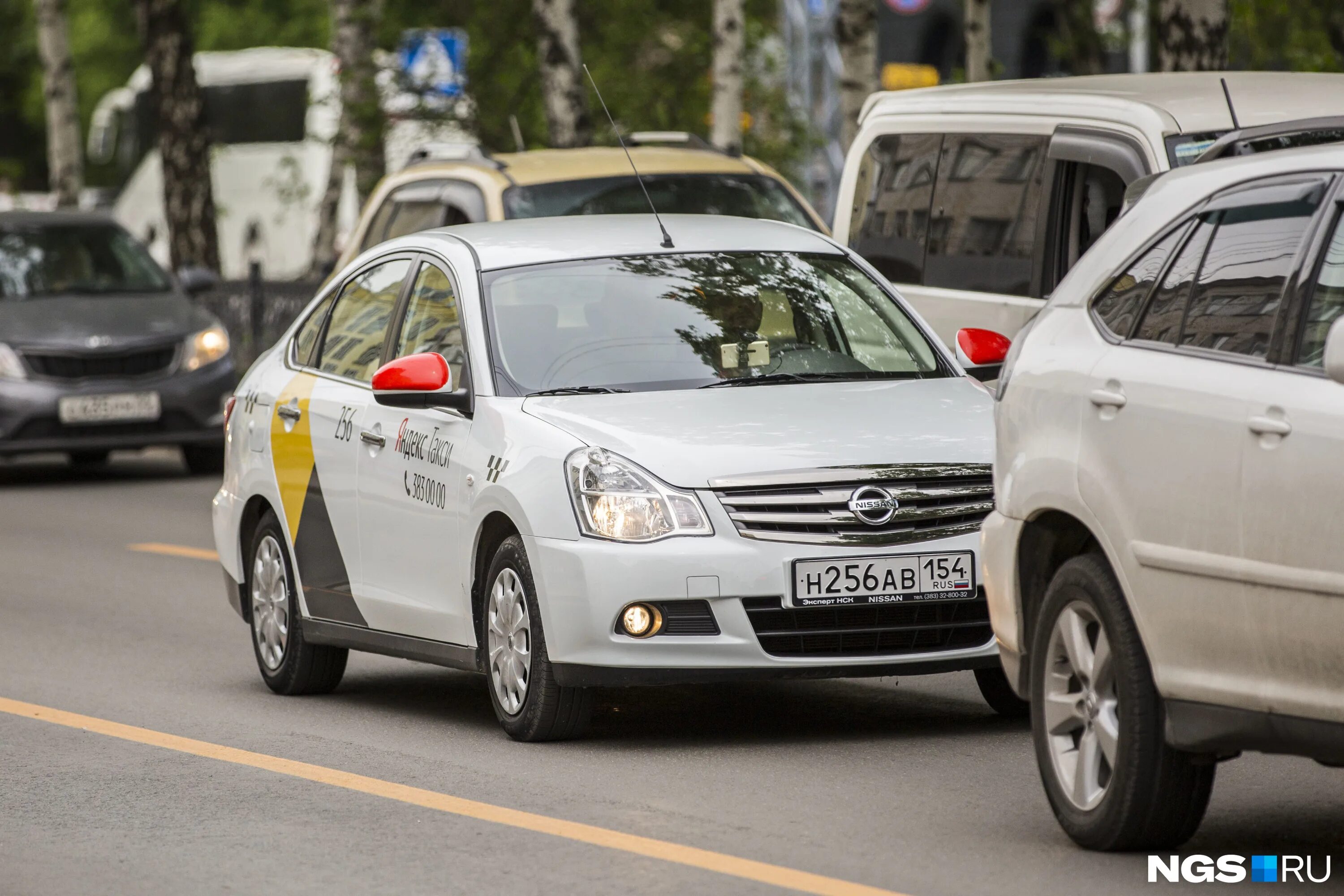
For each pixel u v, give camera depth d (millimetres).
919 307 37562
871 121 39969
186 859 21766
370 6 84375
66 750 27703
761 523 25375
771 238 30875
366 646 30109
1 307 63125
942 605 25750
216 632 38625
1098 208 34781
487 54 81750
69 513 56938
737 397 27359
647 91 80562
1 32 194125
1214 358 19344
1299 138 27016
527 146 80562
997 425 22062
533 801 23781
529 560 26109
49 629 38844
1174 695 19328
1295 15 67562
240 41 171250
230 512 33719
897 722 28234
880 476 25625
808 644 25516
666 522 25344
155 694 32188
